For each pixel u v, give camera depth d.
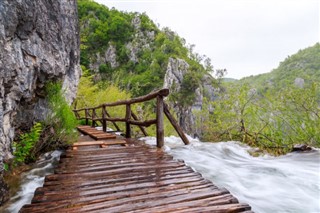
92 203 2.32
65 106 5.65
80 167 3.49
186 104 54.19
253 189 3.49
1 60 3.18
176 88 56.41
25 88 4.09
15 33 3.70
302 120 6.28
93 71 58.94
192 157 4.91
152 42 76.44
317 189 3.46
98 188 2.69
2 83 3.23
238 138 7.47
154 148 4.95
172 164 3.64
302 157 4.89
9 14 3.37
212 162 4.66
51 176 3.08
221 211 2.15
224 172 4.14
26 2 3.82
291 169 4.21
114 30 75.25
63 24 6.28
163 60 64.50
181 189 2.65
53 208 2.21
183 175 3.12
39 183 3.66
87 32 71.50
